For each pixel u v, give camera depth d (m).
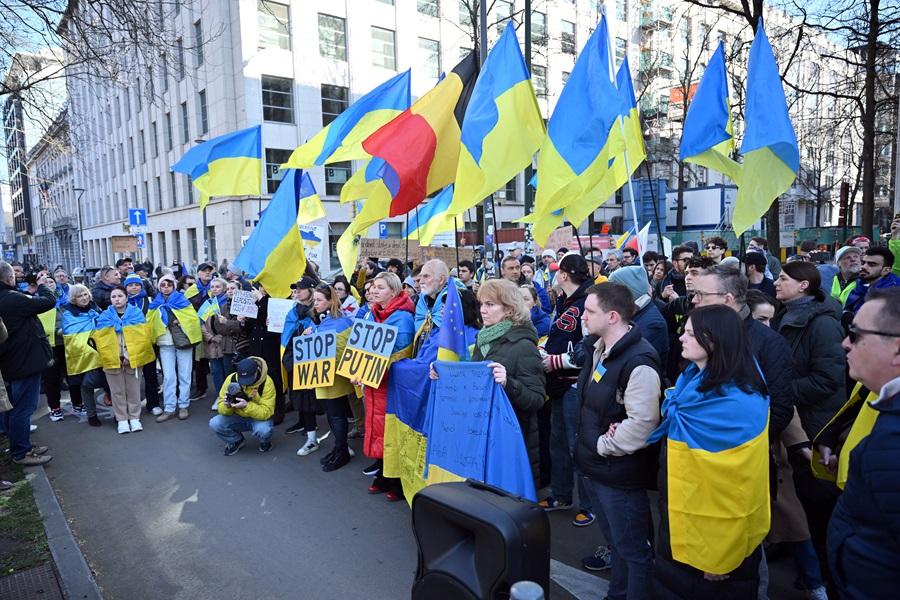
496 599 1.83
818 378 3.51
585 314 2.97
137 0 7.09
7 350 5.61
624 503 2.84
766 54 5.12
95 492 5.23
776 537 3.17
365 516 4.63
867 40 12.49
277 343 7.11
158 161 34.12
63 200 54.69
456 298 4.13
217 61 25.45
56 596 3.51
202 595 3.61
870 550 1.73
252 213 26.12
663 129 32.00
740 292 3.08
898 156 10.26
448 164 5.70
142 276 11.85
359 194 6.86
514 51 5.12
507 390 3.52
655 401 2.71
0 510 4.73
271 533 4.38
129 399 7.03
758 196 5.21
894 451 1.68
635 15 33.25
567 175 4.84
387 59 29.22
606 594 3.48
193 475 5.58
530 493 3.33
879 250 5.00
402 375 4.52
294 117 26.61
